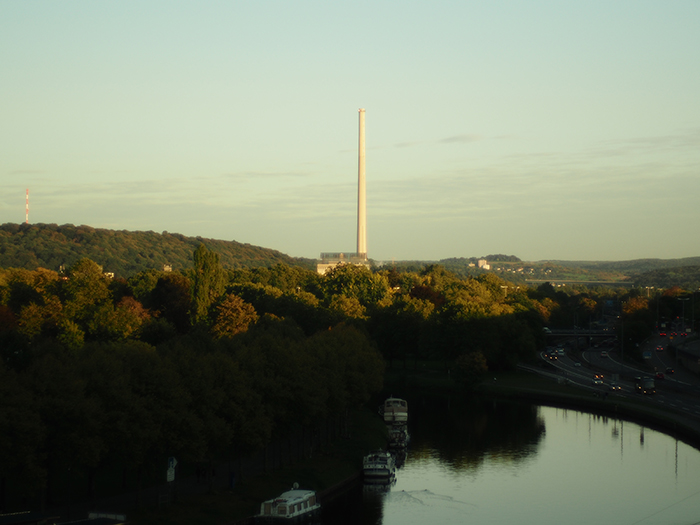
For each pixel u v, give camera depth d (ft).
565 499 327.47
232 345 386.11
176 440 257.75
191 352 309.42
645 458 402.31
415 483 351.87
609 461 396.37
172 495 275.80
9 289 624.18
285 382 323.57
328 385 366.84
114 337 460.55
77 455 228.22
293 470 332.19
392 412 489.67
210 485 283.18
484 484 351.05
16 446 216.33
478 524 293.02
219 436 272.72
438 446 433.89
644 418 501.97
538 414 544.21
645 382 598.34
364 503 318.24
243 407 294.05
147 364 271.90
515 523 295.28
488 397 628.28
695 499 326.65
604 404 544.62
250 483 303.68
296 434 416.67
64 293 599.57
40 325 472.85
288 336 461.78
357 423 461.37
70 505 258.78
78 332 454.40
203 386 278.67
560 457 405.39
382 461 354.33
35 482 218.18
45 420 230.48
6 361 313.32
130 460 244.83
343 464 358.84
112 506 258.57
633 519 300.61
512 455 410.93
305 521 280.72
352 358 424.87
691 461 394.73
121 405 246.06
